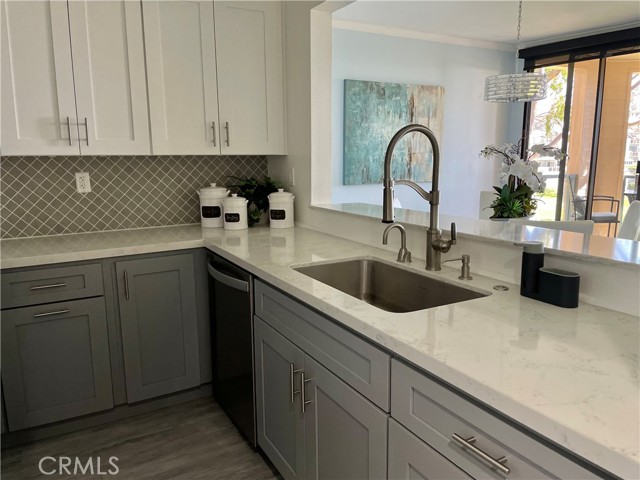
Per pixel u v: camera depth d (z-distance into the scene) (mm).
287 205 2756
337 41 4594
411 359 1074
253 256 2031
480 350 1050
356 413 1329
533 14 4398
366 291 2047
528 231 1774
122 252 2254
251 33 2693
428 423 1072
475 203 5809
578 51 5363
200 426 2373
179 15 2486
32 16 2184
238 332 2121
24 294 2092
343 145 4746
